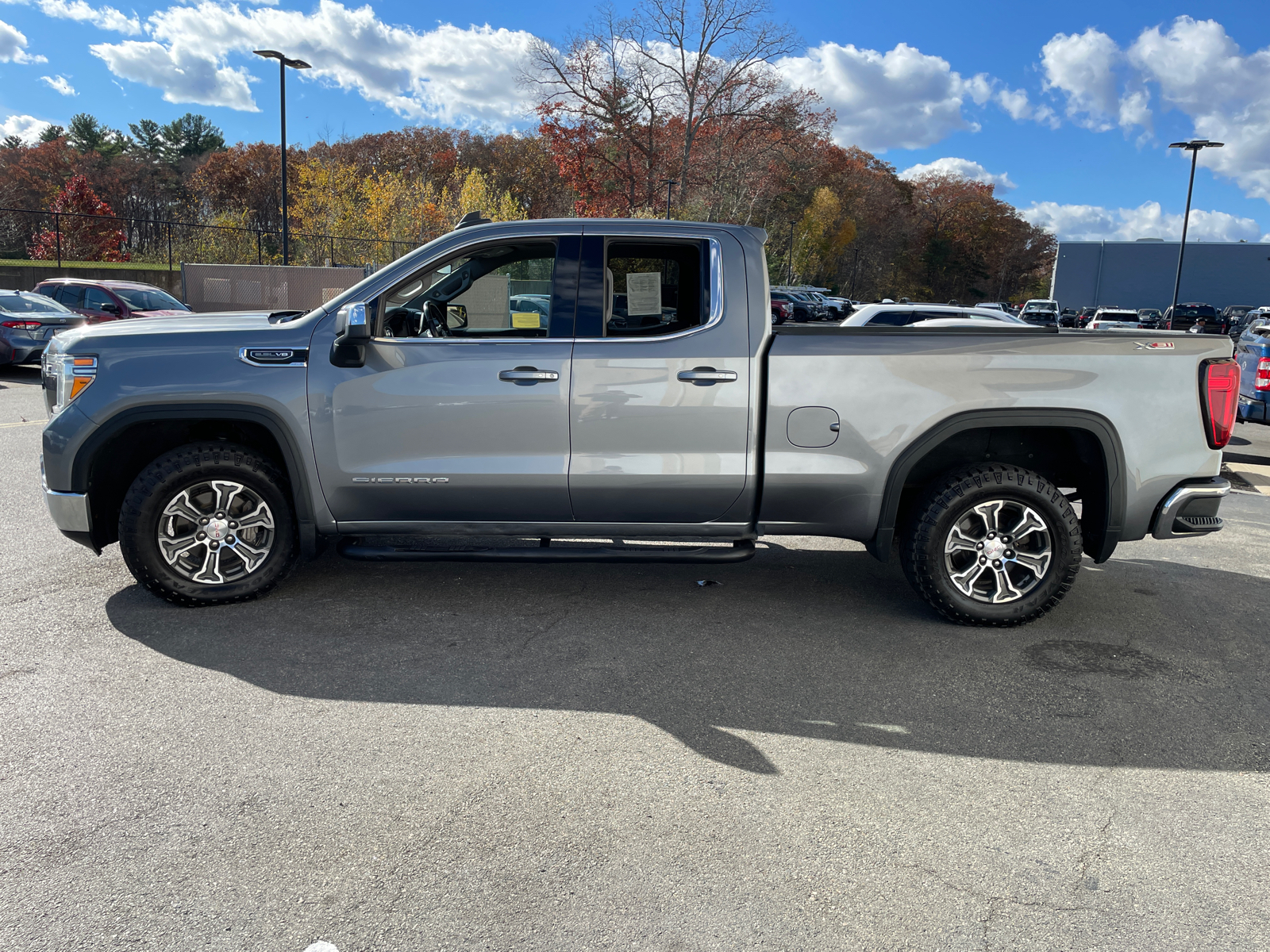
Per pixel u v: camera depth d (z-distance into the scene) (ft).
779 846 8.31
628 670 12.42
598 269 13.73
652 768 9.73
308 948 6.82
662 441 13.65
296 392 13.56
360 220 106.32
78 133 272.92
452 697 11.41
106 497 14.52
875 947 6.97
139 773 9.37
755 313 13.65
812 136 170.71
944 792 9.36
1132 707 11.55
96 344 13.71
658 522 14.15
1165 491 14.02
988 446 15.25
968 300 370.73
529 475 13.66
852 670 12.60
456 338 13.70
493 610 14.70
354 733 10.37
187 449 13.87
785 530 14.23
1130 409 13.74
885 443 13.70
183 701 11.08
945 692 11.90
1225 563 18.78
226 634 13.33
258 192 230.27
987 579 14.57
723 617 14.67
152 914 7.18
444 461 13.69
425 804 8.89
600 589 16.01
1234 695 12.00
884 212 297.53
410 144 269.03
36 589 15.16
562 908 7.36
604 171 165.37
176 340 13.67
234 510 14.16
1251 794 9.45
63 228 105.09
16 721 10.47
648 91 151.23
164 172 276.82
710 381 13.51
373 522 14.15
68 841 8.16
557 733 10.50
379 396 13.56
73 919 7.10
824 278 270.67
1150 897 7.67
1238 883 7.90
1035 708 11.45
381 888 7.57
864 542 14.47
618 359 13.51
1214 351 13.84
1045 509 13.83
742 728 10.73
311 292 76.89
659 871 7.89
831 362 13.56
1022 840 8.50
